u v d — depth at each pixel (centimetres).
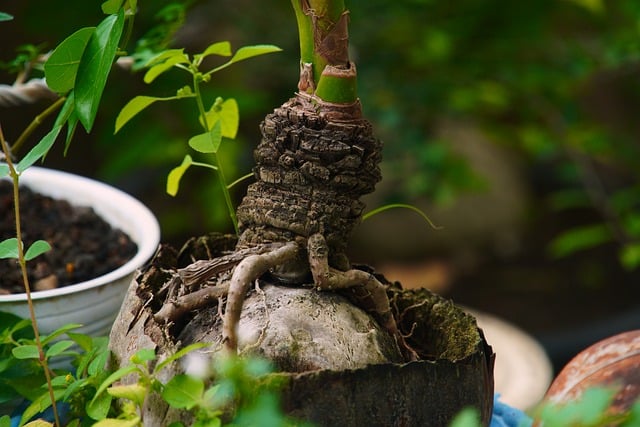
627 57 181
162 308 100
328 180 101
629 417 91
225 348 97
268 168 102
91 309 116
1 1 188
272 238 102
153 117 187
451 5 192
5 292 121
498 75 187
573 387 105
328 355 99
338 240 102
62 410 113
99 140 193
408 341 107
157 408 97
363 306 104
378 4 184
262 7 197
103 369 103
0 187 131
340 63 101
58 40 178
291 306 100
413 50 187
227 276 103
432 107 187
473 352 99
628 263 196
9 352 113
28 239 126
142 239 125
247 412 94
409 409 97
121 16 98
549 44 190
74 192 132
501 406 119
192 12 197
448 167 192
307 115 100
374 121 191
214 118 112
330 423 95
